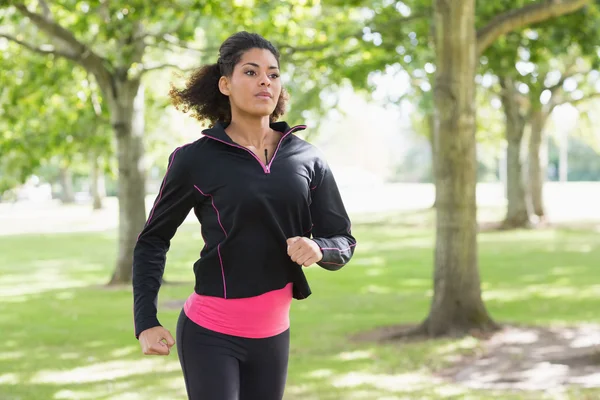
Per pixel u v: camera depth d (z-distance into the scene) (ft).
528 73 46.11
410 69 49.19
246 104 8.98
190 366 8.99
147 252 9.09
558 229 84.53
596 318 31.22
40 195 257.96
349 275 50.26
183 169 8.85
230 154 8.84
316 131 78.95
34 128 51.39
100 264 61.72
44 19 41.19
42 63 46.85
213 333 8.91
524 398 18.62
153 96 62.13
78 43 42.73
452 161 27.37
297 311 35.24
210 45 53.67
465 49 26.91
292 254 8.41
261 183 8.75
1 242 84.48
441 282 27.84
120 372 23.11
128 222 46.42
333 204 9.29
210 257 8.88
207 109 9.82
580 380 20.70
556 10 28.19
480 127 101.35
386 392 19.70
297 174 8.93
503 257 58.54
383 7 43.52
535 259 56.90
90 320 33.86
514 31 39.75
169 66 44.62
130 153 45.88
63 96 50.93
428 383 20.81
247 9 39.06
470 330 27.30
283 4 41.83
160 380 21.80
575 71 79.87
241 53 9.04
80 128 50.80
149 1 36.52
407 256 61.72
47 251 73.36
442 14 26.81
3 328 31.89
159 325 8.80
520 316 32.12
